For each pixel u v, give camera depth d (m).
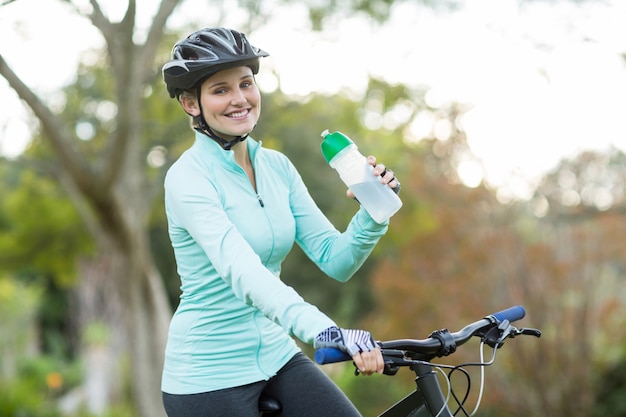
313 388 2.84
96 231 11.78
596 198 12.25
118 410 16.98
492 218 12.76
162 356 11.59
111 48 9.59
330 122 18.02
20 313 23.12
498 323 2.65
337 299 22.50
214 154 2.77
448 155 13.21
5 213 17.73
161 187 11.64
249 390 2.79
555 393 12.41
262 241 2.78
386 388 14.87
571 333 12.50
